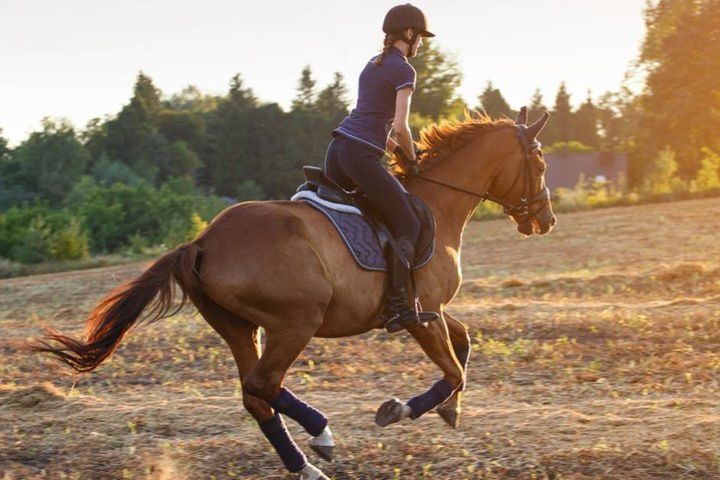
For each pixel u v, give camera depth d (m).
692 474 6.70
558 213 40.53
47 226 36.03
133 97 90.31
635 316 13.41
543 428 7.77
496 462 7.03
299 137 86.38
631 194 43.38
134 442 7.86
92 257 35.56
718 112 49.19
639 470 6.79
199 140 95.25
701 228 29.97
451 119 7.99
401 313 6.91
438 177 7.71
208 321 6.88
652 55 50.72
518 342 11.95
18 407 9.15
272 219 6.62
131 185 74.12
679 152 51.59
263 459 7.42
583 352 11.43
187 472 7.17
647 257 24.06
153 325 14.64
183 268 6.38
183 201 43.16
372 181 6.92
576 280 18.47
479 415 8.27
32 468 7.32
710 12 48.12
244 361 6.91
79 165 75.06
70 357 6.33
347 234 6.84
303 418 6.68
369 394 9.60
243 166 85.62
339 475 7.12
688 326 12.63
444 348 7.25
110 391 10.55
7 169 75.38
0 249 34.97
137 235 38.50
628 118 63.00
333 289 6.68
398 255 6.91
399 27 7.12
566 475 6.79
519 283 18.58
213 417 8.52
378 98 7.03
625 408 8.44
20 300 21.33
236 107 89.94
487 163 7.87
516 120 8.31
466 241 31.59
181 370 11.62
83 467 7.32
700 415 7.97
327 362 11.58
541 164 8.10
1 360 12.49
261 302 6.48
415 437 7.75
